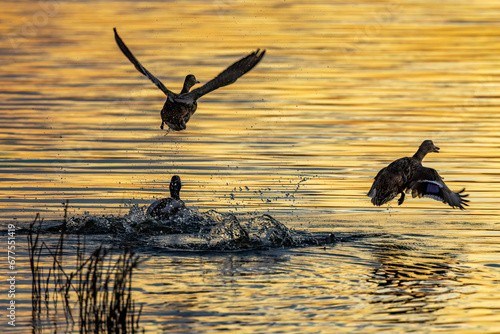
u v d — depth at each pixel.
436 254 13.45
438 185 11.44
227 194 17.81
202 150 21.84
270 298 10.95
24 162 20.23
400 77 32.06
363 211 16.78
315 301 10.84
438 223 15.87
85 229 14.65
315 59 35.56
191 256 13.14
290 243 14.05
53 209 16.33
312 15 48.34
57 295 11.13
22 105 26.72
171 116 10.52
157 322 10.03
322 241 14.26
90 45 38.56
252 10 50.66
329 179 19.19
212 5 52.84
